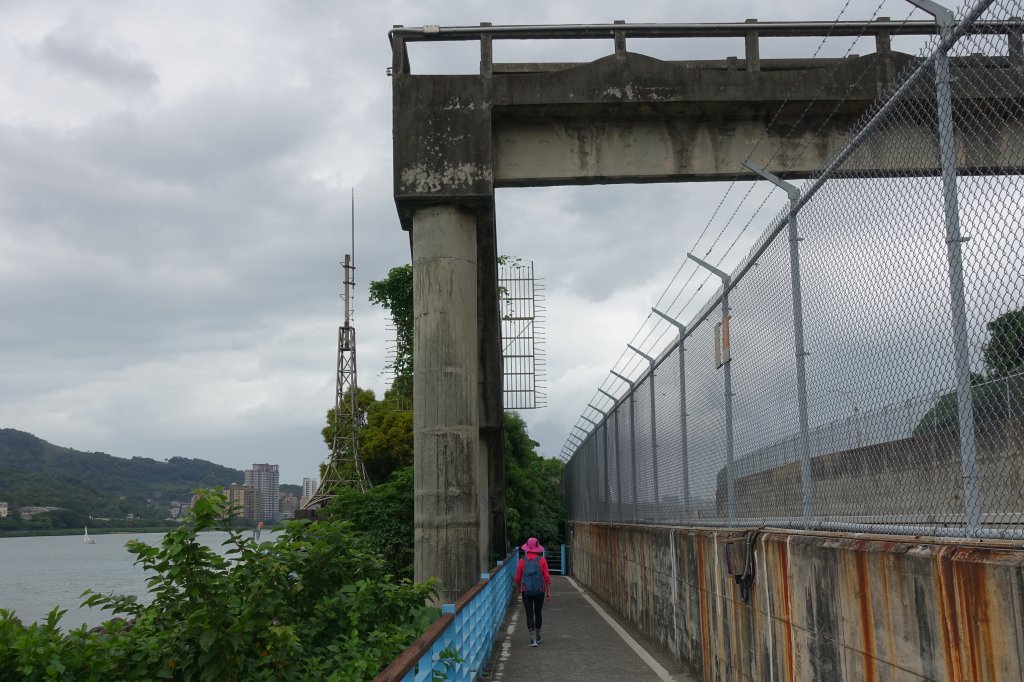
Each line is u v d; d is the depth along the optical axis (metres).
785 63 14.74
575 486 34.69
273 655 5.85
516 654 13.09
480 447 21.53
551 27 14.44
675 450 12.97
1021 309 3.80
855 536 5.54
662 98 14.17
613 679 10.59
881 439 5.34
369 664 5.96
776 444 7.64
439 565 13.56
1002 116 4.12
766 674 7.21
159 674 5.54
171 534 5.81
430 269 14.12
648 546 14.42
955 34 4.43
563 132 14.70
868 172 5.50
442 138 14.16
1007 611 3.62
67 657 5.24
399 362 40.88
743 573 7.91
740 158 14.61
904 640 4.59
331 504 24.11
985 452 4.14
